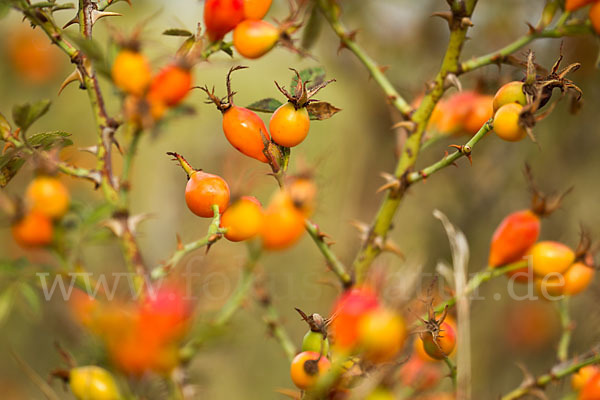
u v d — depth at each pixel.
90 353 0.66
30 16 0.64
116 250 0.81
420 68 1.04
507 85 0.65
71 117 1.14
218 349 0.70
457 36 0.66
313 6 0.69
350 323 0.63
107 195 0.66
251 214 0.65
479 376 1.03
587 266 0.68
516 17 0.99
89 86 0.65
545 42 0.88
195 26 0.67
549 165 1.08
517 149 1.06
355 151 1.12
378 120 1.11
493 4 0.99
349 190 1.11
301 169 0.69
